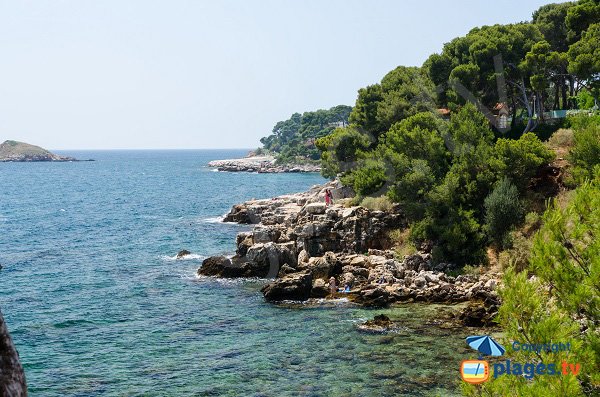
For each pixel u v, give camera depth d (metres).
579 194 17.52
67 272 61.66
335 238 60.56
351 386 30.08
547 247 16.48
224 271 58.03
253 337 38.72
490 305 42.72
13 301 49.69
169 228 94.69
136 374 32.56
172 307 47.03
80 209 130.00
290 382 30.91
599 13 70.50
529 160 54.22
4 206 138.50
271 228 62.47
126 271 61.81
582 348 14.55
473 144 58.56
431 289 47.09
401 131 61.75
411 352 34.75
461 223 53.72
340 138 83.25
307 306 46.38
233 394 29.59
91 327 41.91
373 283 49.22
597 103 68.50
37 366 34.00
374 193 65.12
